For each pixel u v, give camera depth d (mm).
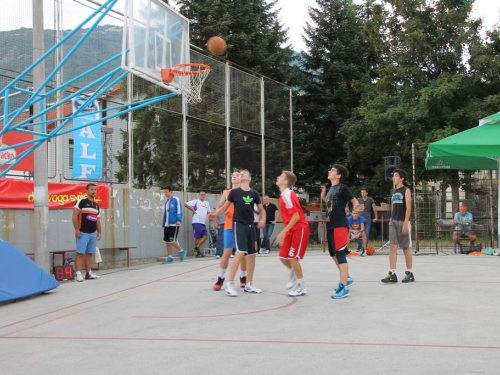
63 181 13422
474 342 5270
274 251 19484
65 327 6613
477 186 26000
